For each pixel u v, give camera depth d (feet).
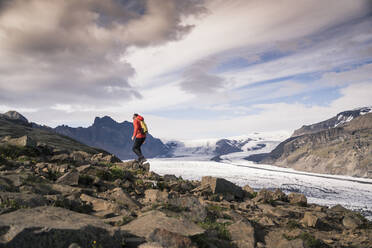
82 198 26.66
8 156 40.29
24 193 21.52
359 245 26.53
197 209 27.50
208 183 42.22
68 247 13.67
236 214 30.19
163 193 31.89
